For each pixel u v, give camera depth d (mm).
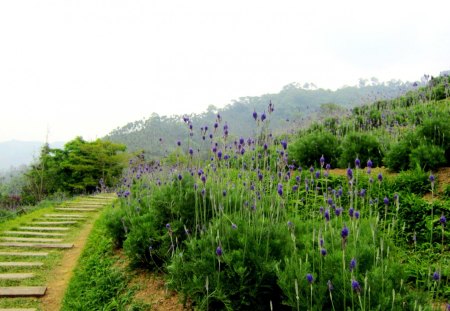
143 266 5887
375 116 13492
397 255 4098
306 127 14359
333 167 9734
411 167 7312
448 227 4973
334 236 4090
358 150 9125
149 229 5602
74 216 11453
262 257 3764
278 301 3730
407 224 5391
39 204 15891
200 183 5516
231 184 6004
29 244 8297
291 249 3928
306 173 8398
